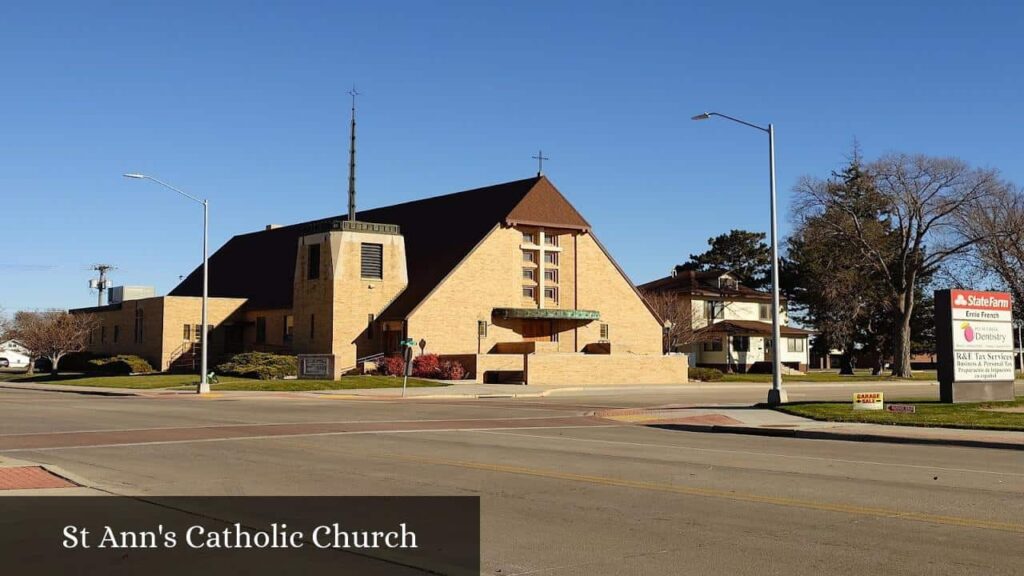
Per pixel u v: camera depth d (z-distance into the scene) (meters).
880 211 71.88
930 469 15.97
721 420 26.47
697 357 84.44
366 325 57.50
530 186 61.81
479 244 58.56
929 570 8.55
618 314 64.25
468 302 57.91
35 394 45.12
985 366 31.38
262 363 54.25
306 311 58.47
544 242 61.47
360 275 57.66
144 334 65.12
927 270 71.00
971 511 11.63
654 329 65.81
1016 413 26.59
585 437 21.97
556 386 52.16
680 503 12.19
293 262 68.12
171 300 62.94
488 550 9.41
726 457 17.70
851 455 18.31
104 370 62.78
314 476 14.59
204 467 15.65
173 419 26.50
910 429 23.12
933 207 66.25
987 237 64.06
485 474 14.88
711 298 83.75
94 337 72.19
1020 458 17.92
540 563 8.87
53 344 65.25
